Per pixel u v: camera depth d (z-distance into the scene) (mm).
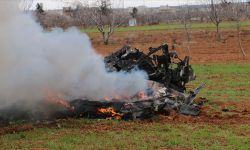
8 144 13023
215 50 46062
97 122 15586
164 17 110125
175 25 86125
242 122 15562
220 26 73750
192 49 47938
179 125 15023
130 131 14312
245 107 18281
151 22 104312
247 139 13273
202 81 26047
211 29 68812
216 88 23578
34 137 13734
